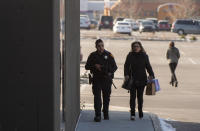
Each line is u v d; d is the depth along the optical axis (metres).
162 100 46.12
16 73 18.61
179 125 34.53
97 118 33.34
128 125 32.50
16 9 18.36
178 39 154.75
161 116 38.00
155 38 155.88
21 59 18.56
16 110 18.72
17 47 18.52
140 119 34.56
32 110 18.69
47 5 18.31
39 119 18.70
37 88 18.62
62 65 23.25
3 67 18.62
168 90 53.56
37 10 18.33
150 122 33.62
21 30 18.45
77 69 33.03
